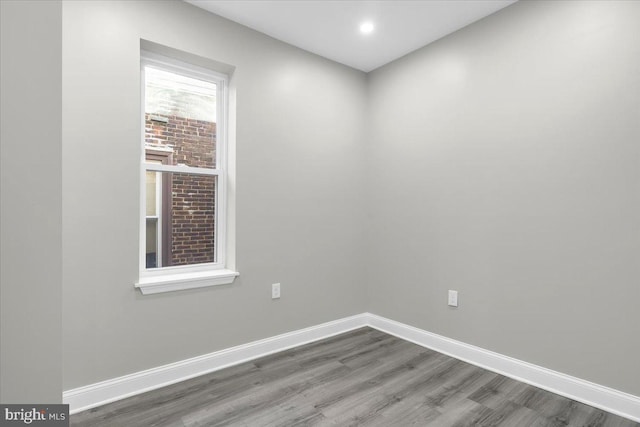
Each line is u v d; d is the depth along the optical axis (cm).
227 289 253
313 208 304
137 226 212
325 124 312
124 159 207
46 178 72
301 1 229
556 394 212
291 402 204
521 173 230
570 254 208
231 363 253
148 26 215
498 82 242
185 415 190
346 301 331
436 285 284
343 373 241
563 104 210
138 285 211
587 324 201
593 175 198
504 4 234
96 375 199
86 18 195
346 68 329
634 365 185
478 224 254
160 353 222
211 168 264
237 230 258
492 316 247
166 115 244
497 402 204
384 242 329
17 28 69
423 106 294
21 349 70
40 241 71
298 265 294
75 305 192
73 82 191
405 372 243
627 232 186
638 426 179
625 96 186
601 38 195
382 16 248
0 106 67
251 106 263
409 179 306
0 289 67
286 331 287
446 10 241
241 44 257
